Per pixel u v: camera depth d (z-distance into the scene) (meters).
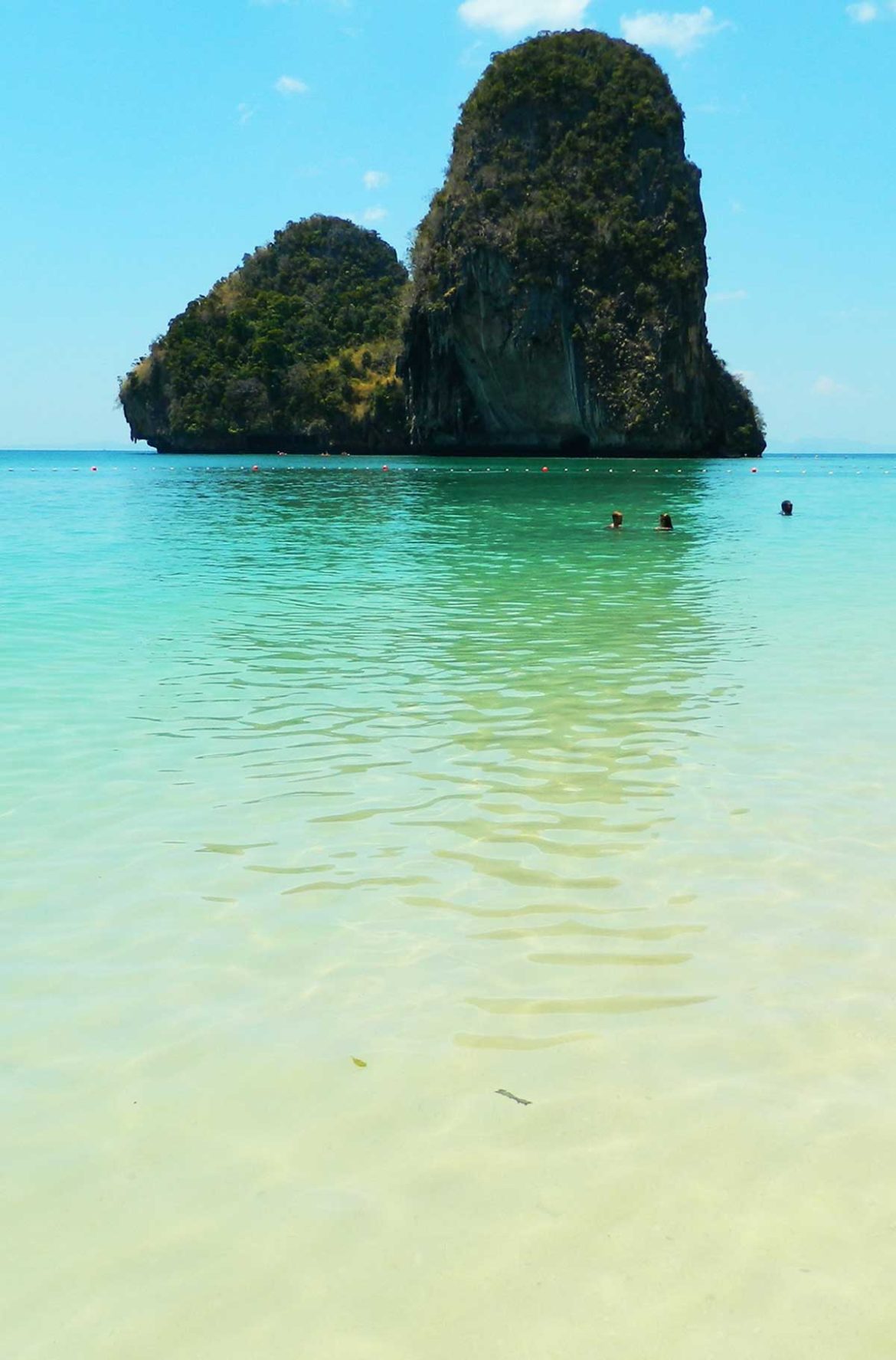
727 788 5.90
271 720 7.39
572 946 4.09
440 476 51.38
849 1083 3.18
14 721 7.39
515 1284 2.42
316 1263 2.50
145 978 3.90
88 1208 2.69
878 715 7.45
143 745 6.82
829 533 21.73
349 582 14.74
